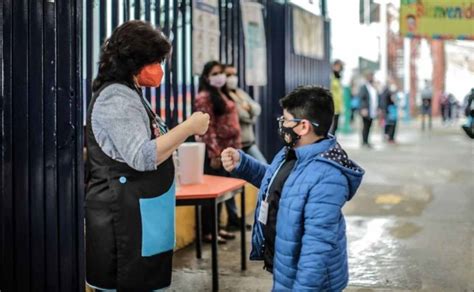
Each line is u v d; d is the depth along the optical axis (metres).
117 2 4.11
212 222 3.67
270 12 7.06
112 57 2.22
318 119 2.16
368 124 13.16
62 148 2.43
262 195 2.32
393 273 4.19
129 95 2.20
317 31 8.84
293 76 7.57
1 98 2.37
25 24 2.37
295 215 2.07
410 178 8.60
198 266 4.38
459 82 22.47
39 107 2.40
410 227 5.58
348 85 19.39
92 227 2.27
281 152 2.39
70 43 2.41
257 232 2.36
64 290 2.46
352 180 2.12
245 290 3.86
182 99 5.04
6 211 2.40
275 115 7.11
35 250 2.44
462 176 8.78
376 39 15.56
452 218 5.96
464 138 15.90
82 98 2.46
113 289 2.27
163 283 2.32
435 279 4.06
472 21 6.95
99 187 2.24
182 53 5.02
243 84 6.22
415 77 27.19
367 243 5.00
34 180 2.42
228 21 5.90
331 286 2.04
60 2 2.39
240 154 2.54
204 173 4.88
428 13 7.00
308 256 2.01
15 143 2.39
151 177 2.25
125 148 2.14
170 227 2.31
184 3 4.99
